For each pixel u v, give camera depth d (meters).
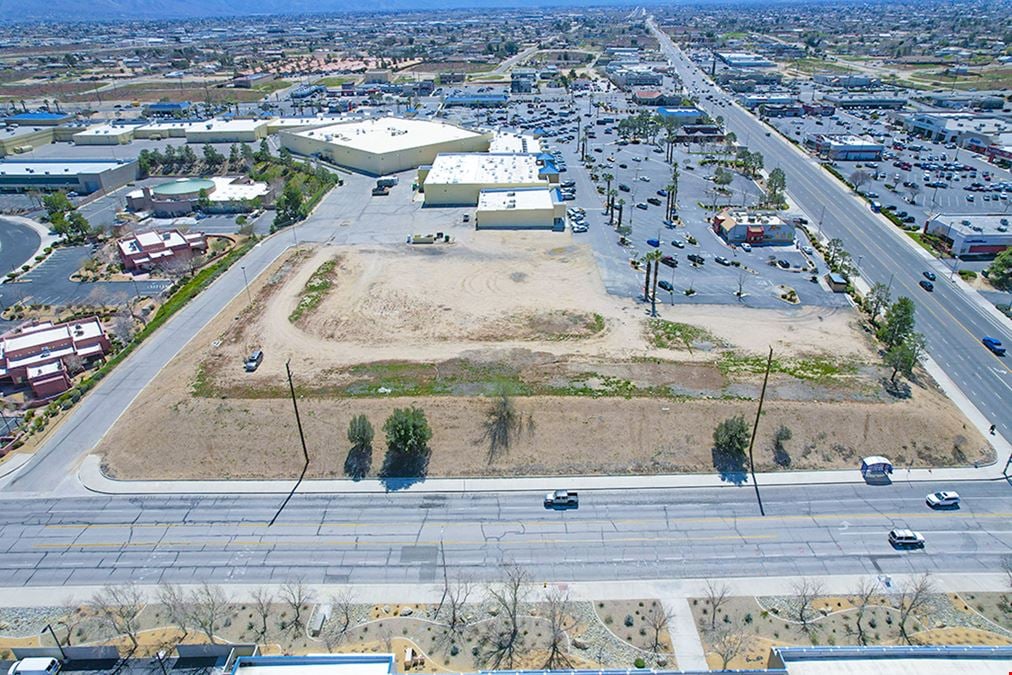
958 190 180.25
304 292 123.31
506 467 81.06
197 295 124.25
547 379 93.75
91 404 92.62
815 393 90.75
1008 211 162.88
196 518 74.62
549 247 144.25
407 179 198.00
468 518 74.44
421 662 58.25
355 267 134.62
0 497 77.38
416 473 80.56
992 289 124.81
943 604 63.25
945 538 70.81
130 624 62.25
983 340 106.94
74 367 100.56
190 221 166.75
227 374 96.94
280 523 73.81
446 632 61.12
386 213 168.25
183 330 111.44
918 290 124.31
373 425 85.56
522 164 191.12
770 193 170.88
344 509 75.75
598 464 81.31
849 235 150.25
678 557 69.00
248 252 144.12
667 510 75.06
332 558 69.38
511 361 98.75
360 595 65.06
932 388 94.69
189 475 80.69
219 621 62.22
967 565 67.56
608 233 151.75
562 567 68.06
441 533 72.44
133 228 160.38
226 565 68.56
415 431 80.31
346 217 165.75
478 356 100.31
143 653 59.69
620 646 59.62
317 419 86.62
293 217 164.12
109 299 124.81
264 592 65.44
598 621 62.09
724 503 75.88
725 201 174.00
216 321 114.25
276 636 60.75
